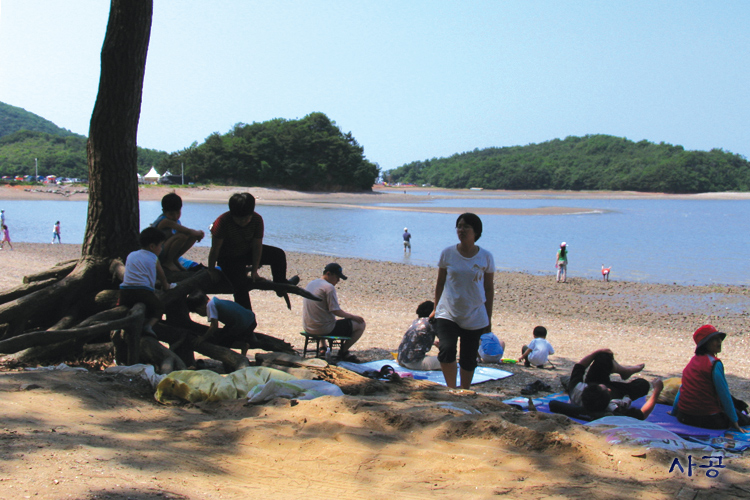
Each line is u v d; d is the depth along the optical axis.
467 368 6.33
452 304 6.16
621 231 46.53
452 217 61.31
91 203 7.50
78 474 2.98
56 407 4.28
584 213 72.31
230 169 128.75
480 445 3.95
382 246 34.06
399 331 12.05
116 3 7.21
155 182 119.31
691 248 34.84
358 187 145.38
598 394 5.59
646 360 10.41
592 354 6.16
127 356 6.23
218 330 6.88
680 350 11.59
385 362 8.41
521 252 32.16
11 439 3.40
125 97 7.39
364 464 3.56
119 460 3.30
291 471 3.47
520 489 3.23
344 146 142.50
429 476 3.42
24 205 69.94
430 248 33.25
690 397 5.55
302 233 40.97
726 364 10.35
